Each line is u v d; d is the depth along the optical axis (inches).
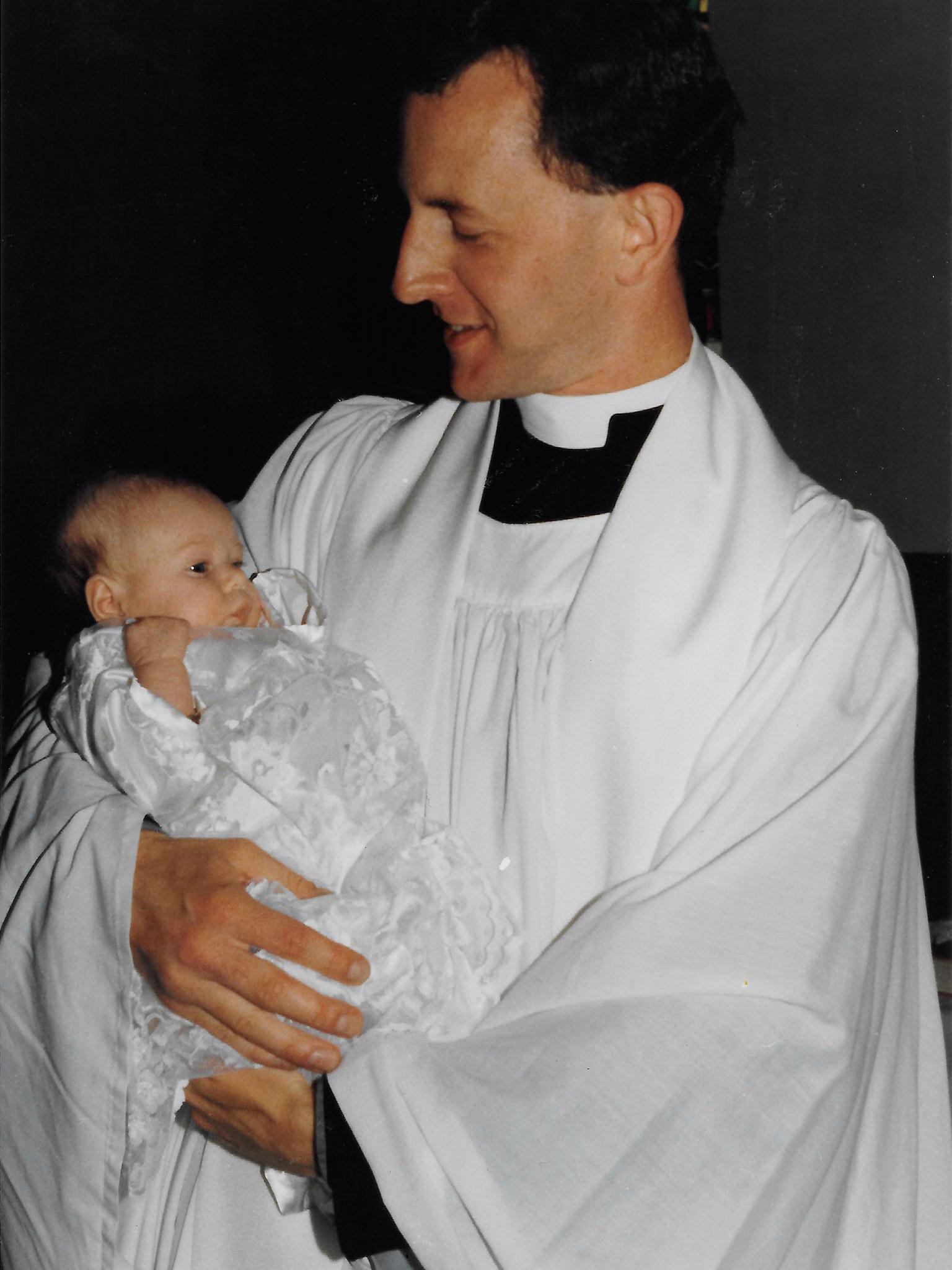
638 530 63.5
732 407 67.4
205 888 56.7
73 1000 59.1
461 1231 51.9
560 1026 53.4
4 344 156.7
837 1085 53.0
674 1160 50.6
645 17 57.9
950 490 141.6
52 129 160.4
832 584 61.1
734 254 150.6
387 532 72.1
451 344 63.6
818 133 145.5
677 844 58.0
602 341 63.8
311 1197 60.4
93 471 74.2
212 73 153.5
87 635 67.4
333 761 62.8
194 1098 60.3
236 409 154.3
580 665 62.8
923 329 142.1
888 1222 60.6
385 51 132.9
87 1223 59.6
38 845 62.6
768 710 59.2
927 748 112.9
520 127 56.9
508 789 63.8
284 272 150.5
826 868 54.9
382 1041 55.2
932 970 67.5
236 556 73.0
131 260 162.4
